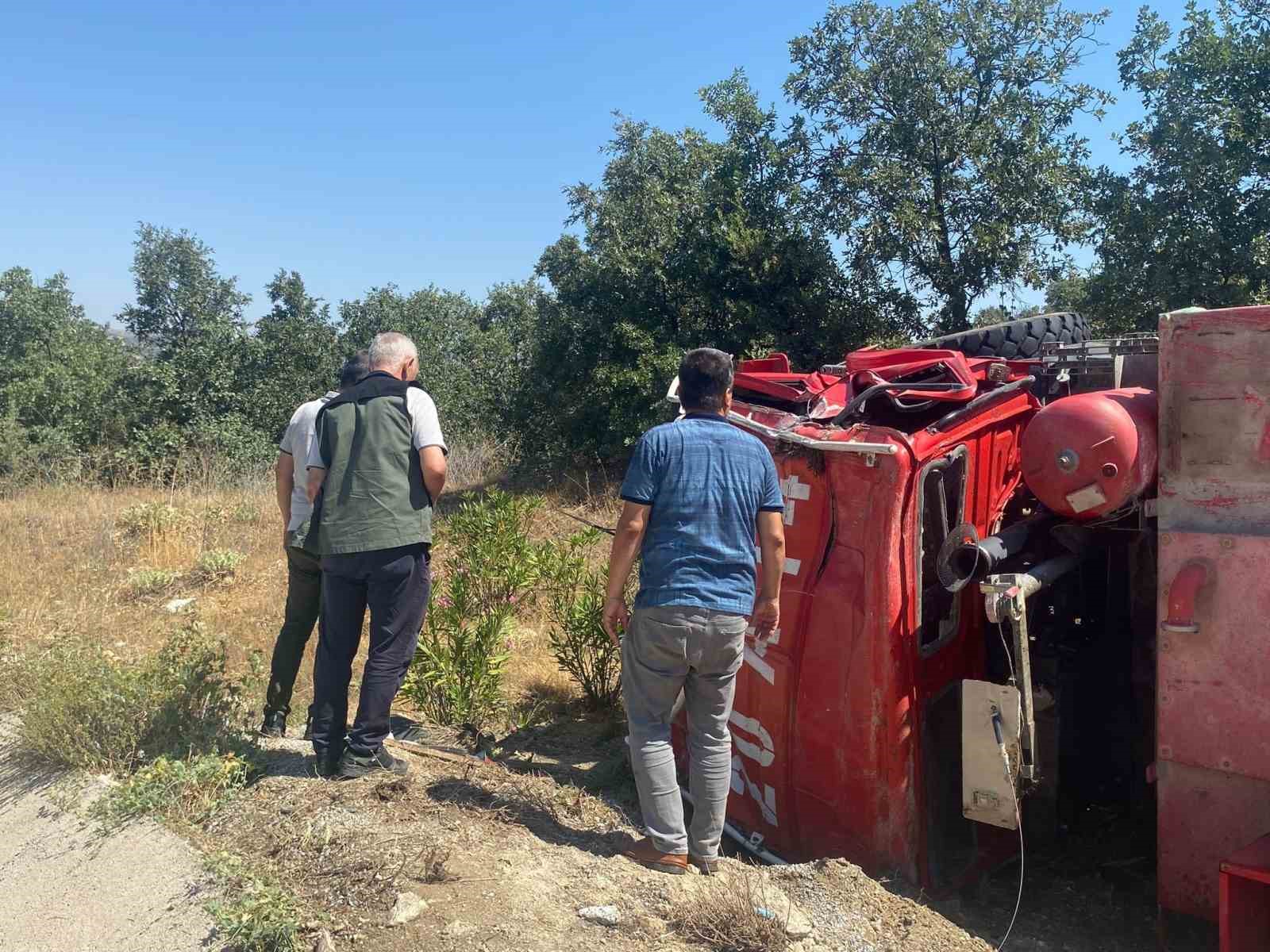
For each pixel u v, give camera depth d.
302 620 4.72
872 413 4.14
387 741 4.59
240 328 22.33
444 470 4.09
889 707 3.62
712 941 2.96
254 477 15.44
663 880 3.27
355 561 3.95
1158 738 3.27
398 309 22.25
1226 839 3.16
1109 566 4.31
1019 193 12.41
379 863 3.24
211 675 5.11
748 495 3.32
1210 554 3.12
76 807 3.95
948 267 12.88
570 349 15.45
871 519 3.65
